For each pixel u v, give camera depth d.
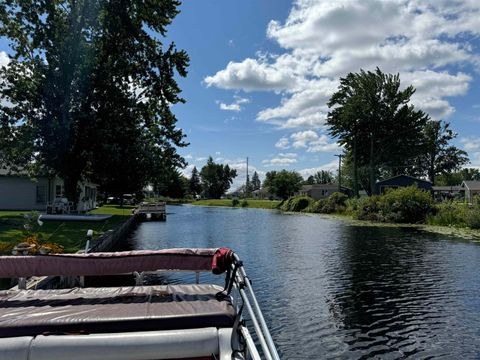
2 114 24.42
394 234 25.62
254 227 31.91
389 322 8.55
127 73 26.50
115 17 25.89
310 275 13.02
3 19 24.44
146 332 3.15
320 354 6.98
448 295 10.57
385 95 55.44
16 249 9.04
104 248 15.30
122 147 24.53
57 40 24.75
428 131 93.00
